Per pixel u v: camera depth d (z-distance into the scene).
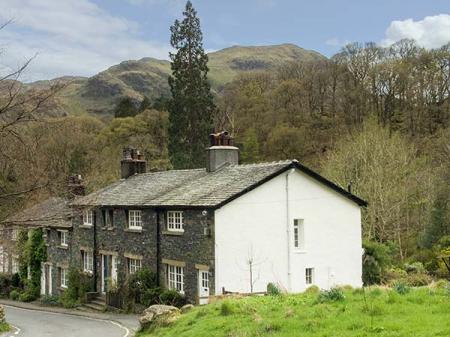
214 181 28.20
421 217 45.56
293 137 66.56
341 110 76.12
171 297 26.08
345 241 27.86
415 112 68.25
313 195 27.08
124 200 31.78
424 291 15.31
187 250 26.25
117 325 24.59
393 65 73.12
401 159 45.06
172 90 59.31
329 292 15.43
